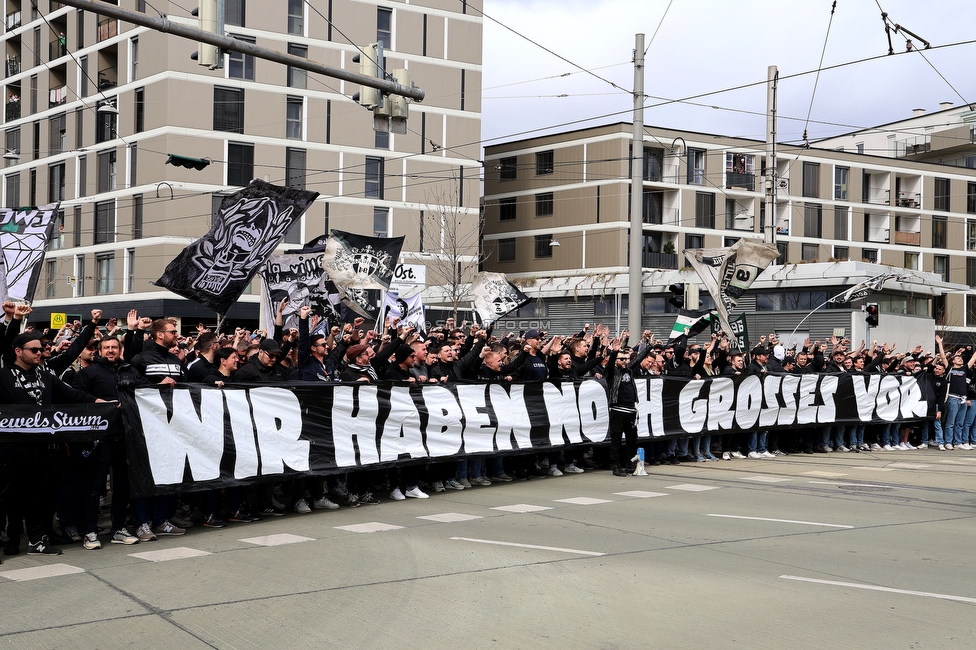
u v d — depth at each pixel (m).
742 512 10.95
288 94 45.16
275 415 10.66
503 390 13.62
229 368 10.50
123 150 44.94
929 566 8.02
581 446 14.69
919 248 62.53
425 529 9.84
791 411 17.86
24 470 8.38
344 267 15.86
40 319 48.75
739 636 5.91
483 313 17.20
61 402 8.76
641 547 8.80
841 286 33.69
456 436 12.84
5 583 7.43
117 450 9.19
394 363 12.95
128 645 5.79
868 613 6.45
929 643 5.76
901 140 70.25
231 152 44.19
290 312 15.52
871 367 19.89
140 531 9.30
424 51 48.66
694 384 16.41
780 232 57.97
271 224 12.40
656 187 55.25
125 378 9.50
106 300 45.38
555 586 7.23
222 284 12.30
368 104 13.63
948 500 12.14
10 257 11.56
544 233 56.97
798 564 8.06
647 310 37.06
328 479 11.84
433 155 48.88
